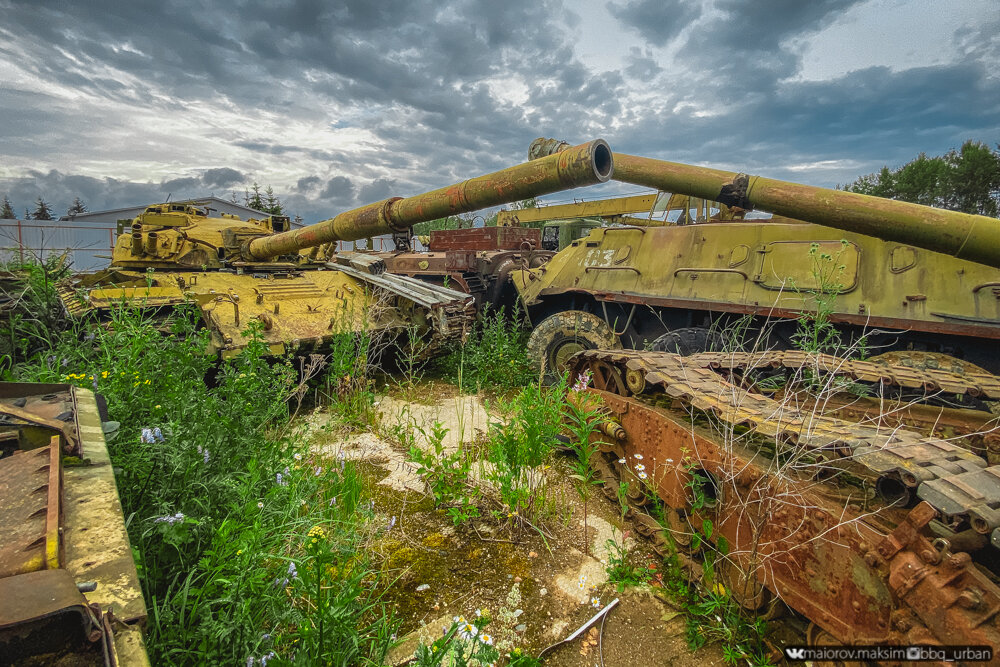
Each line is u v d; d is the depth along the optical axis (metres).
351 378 5.93
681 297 6.26
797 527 2.45
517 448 3.81
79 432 1.95
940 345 4.78
